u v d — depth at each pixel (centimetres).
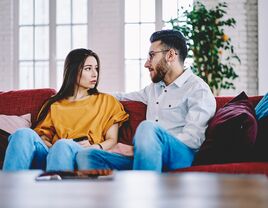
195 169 227
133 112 303
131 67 663
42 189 134
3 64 690
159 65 290
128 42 664
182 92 283
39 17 691
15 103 325
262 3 598
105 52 664
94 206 109
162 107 286
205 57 563
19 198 120
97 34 666
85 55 308
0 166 273
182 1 646
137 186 138
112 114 296
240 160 234
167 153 237
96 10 666
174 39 291
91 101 302
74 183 145
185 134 253
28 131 235
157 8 654
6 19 688
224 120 238
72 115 296
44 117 303
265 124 235
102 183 145
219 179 150
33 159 244
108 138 287
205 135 257
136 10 661
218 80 568
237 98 273
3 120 302
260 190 128
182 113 281
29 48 693
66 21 683
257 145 235
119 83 661
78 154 231
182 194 123
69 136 287
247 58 628
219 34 564
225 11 617
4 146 280
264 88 600
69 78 308
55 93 331
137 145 221
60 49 685
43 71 692
